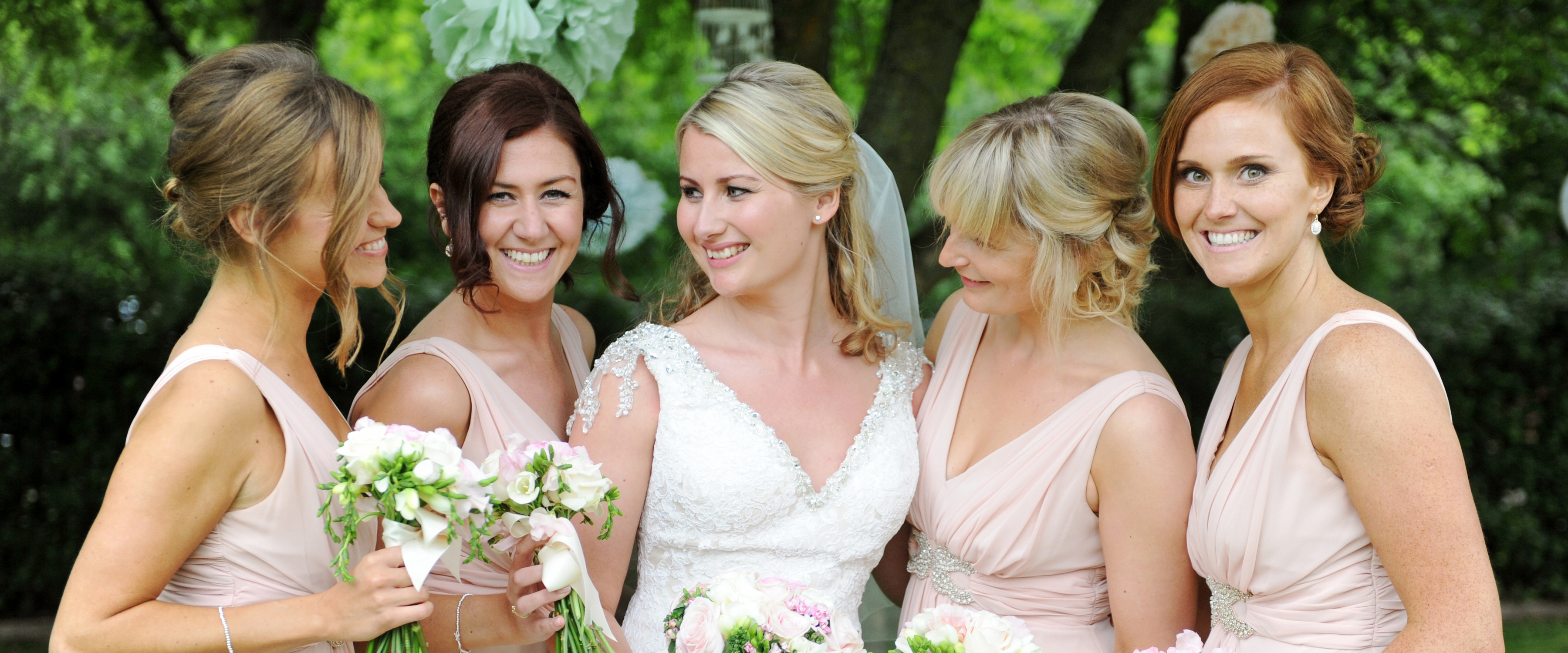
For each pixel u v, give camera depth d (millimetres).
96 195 9836
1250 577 2051
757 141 2195
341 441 1991
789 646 1780
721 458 2232
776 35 4977
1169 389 2312
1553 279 7992
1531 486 7562
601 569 2279
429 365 2439
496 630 2053
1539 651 6512
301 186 1814
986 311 2371
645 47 8289
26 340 6645
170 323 6855
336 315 6828
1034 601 2393
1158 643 2277
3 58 8219
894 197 2717
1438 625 1748
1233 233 2002
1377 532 1847
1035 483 2328
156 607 1721
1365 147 2020
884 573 2729
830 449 2381
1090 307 2316
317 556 1901
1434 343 7629
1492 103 7703
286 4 6188
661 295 2742
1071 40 10125
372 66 11031
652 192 3559
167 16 7078
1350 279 8922
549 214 2389
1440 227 10297
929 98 5000
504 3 2961
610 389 2307
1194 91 2023
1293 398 1968
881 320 2512
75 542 6711
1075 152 2197
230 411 1772
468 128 2336
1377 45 7383
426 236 10789
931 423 2535
